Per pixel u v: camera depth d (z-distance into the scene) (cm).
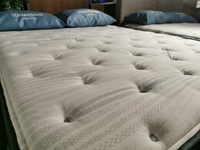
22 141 35
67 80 51
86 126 33
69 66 62
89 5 276
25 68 60
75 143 29
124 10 256
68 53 79
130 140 30
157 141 33
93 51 84
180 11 316
